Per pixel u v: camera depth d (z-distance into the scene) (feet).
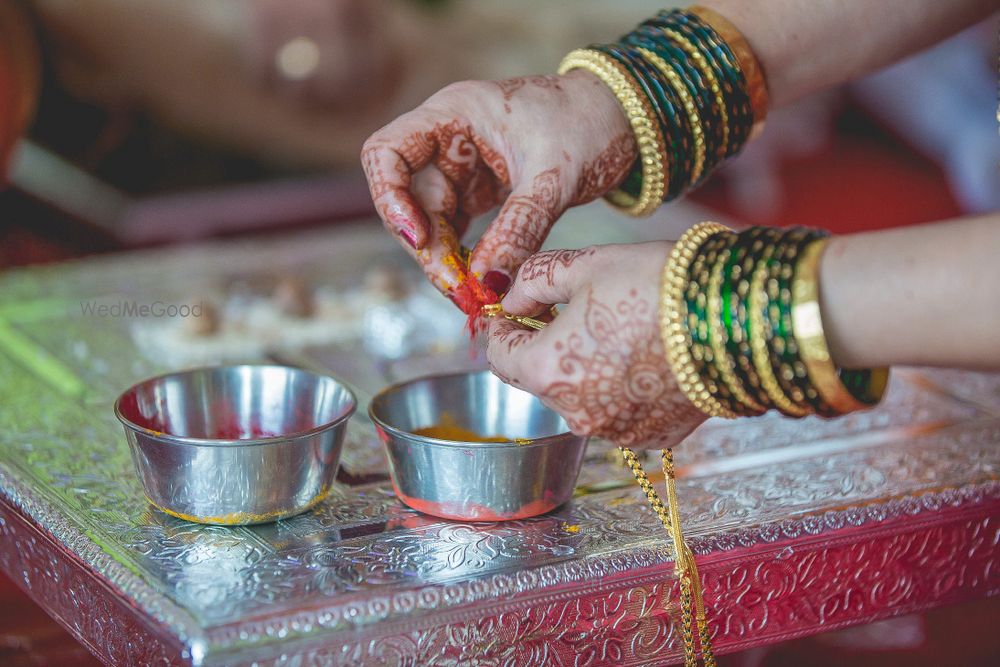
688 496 2.82
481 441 2.77
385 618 2.53
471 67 7.04
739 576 2.71
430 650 2.56
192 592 2.54
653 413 2.54
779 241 2.45
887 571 2.80
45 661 3.13
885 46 2.94
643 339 2.48
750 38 2.87
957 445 3.00
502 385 2.87
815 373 2.43
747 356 2.45
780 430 3.05
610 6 8.16
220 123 6.38
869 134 8.81
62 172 5.78
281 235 5.99
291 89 6.28
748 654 3.21
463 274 2.71
